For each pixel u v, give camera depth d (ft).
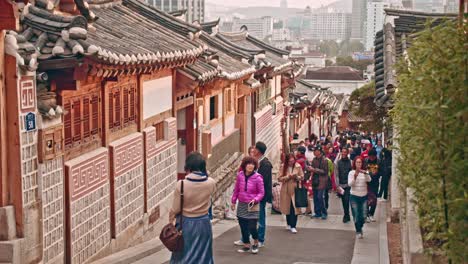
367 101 119.14
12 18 28.22
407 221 27.48
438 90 19.99
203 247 29.30
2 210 29.35
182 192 29.07
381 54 62.08
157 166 51.01
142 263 39.68
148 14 54.85
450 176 19.53
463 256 19.06
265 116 105.70
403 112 25.99
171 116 55.52
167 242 28.71
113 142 42.06
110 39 39.91
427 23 21.84
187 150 63.57
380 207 59.82
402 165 29.50
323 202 57.47
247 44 123.03
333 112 222.07
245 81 89.35
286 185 49.24
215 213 59.31
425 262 23.07
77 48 30.07
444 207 20.01
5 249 29.04
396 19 68.90
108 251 40.75
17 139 29.63
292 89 150.92
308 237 48.34
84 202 37.01
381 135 117.60
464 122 19.69
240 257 41.22
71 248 35.22
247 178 41.42
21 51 29.50
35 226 31.09
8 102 29.48
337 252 43.16
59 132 33.55
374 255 41.88
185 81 56.08
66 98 35.04
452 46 20.07
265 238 47.60
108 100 41.19
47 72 32.19
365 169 47.34
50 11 32.89
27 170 30.50
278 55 124.16
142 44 43.01
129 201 44.70
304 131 160.04
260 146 44.55
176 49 47.37
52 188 33.01
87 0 47.01
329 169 60.95
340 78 285.43
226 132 83.41
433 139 20.15
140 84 47.11
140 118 47.29
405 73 25.50
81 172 36.50
